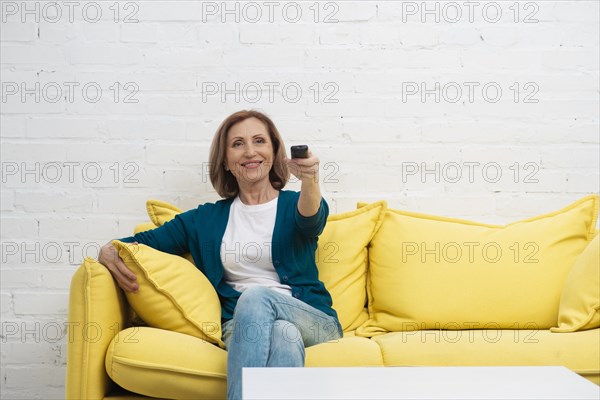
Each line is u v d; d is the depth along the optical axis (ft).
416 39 9.89
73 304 7.17
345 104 9.85
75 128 9.68
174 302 7.56
